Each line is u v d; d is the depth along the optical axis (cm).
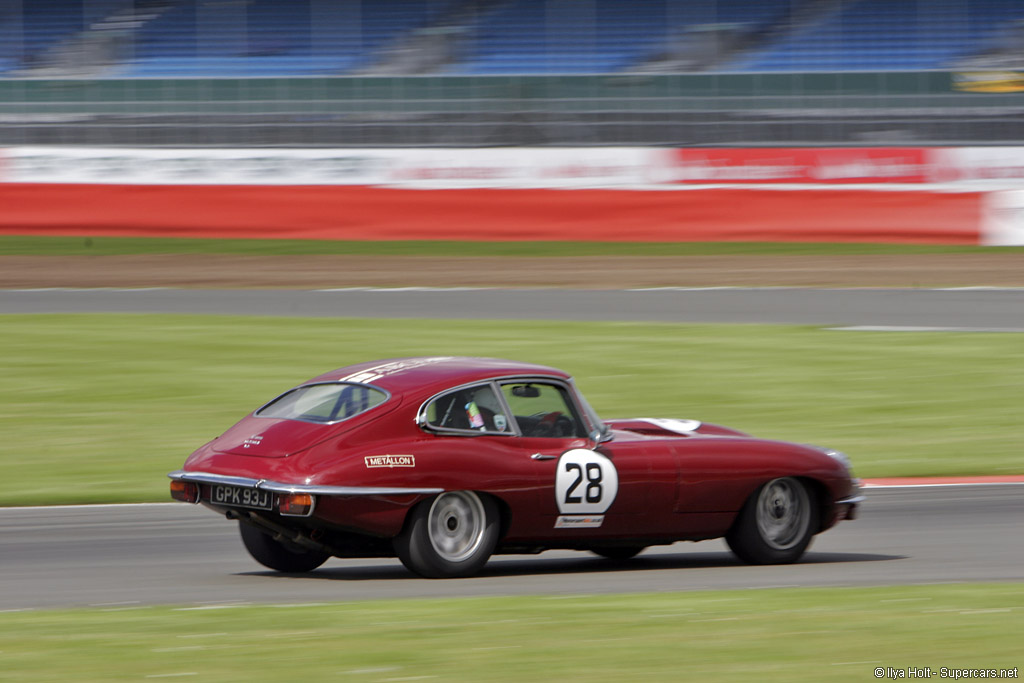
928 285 8394
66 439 4316
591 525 2553
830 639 1883
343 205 10500
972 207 9906
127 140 11812
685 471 2623
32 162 10588
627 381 5356
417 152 10444
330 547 2423
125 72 15350
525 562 2888
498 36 15700
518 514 2475
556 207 10369
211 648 1809
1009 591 2303
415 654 1772
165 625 1980
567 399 2609
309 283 8675
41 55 15512
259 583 2509
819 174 10138
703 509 2652
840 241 10094
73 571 2667
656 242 10269
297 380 5306
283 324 6812
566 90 12400
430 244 10325
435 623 1983
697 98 12050
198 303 7831
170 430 4462
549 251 9962
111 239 10456
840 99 11869
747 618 2030
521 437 2509
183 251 9969
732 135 11656
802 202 10156
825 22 15312
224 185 10538
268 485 2309
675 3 15850
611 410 4819
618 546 2648
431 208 10444
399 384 2466
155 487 3703
